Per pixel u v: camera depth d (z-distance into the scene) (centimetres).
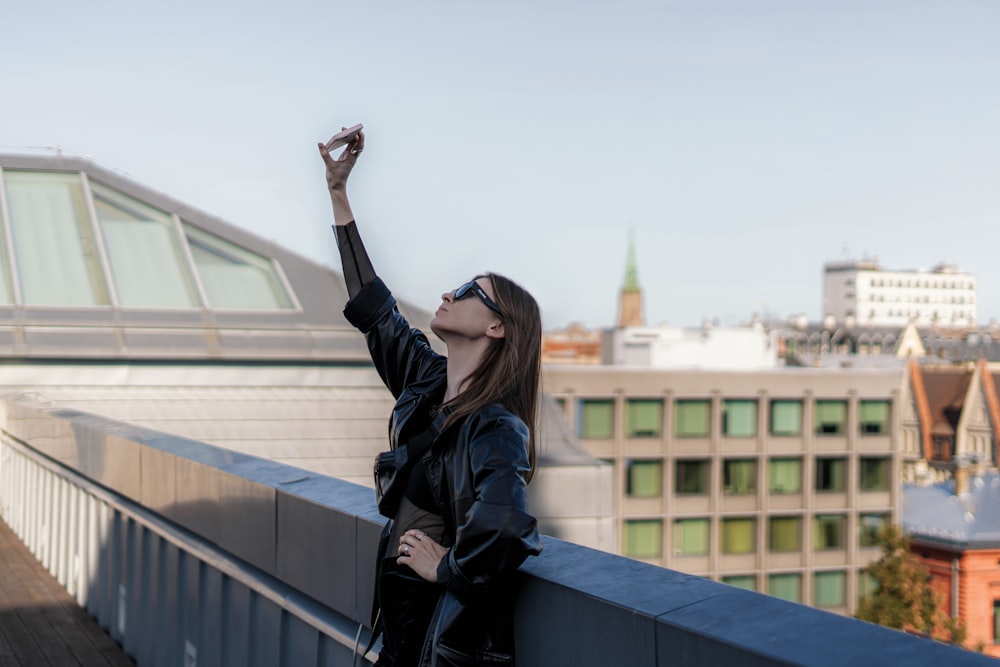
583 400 7369
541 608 222
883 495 7869
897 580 5716
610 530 1427
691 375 7519
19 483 1046
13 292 2489
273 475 424
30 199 2814
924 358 15750
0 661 605
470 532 206
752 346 11944
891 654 157
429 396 241
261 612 420
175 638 524
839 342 17812
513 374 230
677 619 184
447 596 222
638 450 7462
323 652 363
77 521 760
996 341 17412
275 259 2817
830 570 7794
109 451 648
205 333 2484
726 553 7600
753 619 179
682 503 7512
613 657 199
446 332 238
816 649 163
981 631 7562
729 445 7606
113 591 653
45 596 775
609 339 12162
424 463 232
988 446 12481
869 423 7856
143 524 575
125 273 2639
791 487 7738
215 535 456
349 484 392
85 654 620
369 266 295
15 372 2295
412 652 232
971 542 7619
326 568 346
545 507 1449
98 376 2333
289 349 2484
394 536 237
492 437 216
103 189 2905
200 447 538
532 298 239
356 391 2461
